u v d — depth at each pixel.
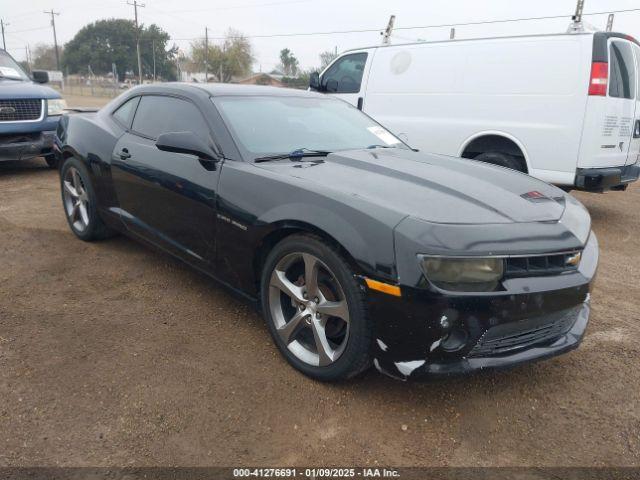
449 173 3.09
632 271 4.66
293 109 3.77
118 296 3.60
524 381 2.80
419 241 2.21
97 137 4.19
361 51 7.70
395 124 7.20
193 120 3.46
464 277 2.20
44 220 5.21
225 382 2.67
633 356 3.10
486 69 6.27
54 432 2.28
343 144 3.60
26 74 8.46
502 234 2.31
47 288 3.66
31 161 8.80
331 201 2.50
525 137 5.99
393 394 2.63
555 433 2.42
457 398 2.63
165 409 2.45
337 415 2.46
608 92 5.48
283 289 2.75
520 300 2.27
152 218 3.66
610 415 2.55
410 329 2.24
